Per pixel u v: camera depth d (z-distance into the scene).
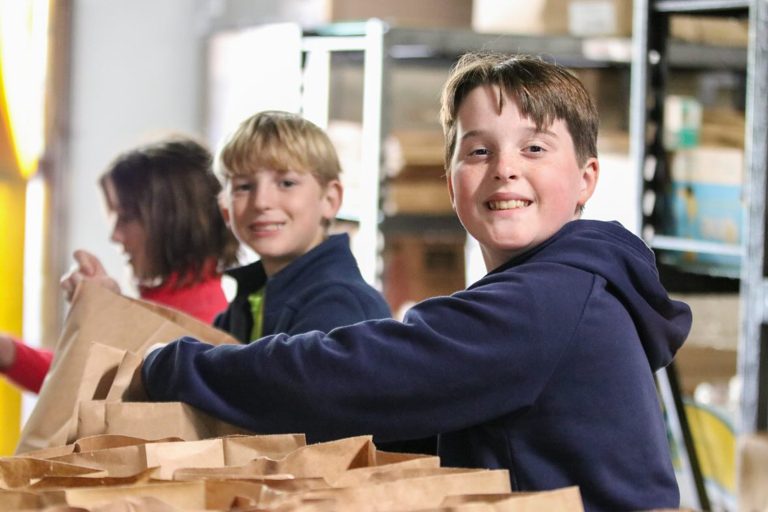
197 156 2.89
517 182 1.75
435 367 1.65
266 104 5.45
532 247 1.78
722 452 3.21
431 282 4.73
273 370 1.71
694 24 3.59
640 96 3.14
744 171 3.05
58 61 5.87
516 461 1.68
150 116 6.16
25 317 5.89
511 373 1.64
